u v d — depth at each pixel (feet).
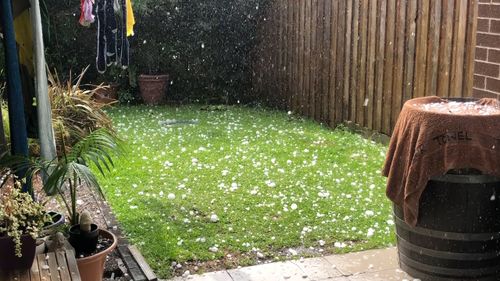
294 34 19.07
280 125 17.24
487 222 7.17
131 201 10.46
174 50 21.22
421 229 7.37
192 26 21.16
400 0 14.19
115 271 8.00
